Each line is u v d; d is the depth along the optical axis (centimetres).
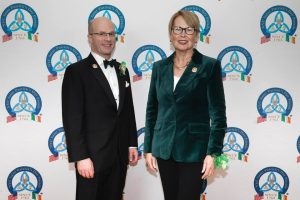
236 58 239
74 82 179
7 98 238
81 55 237
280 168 246
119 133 193
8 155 242
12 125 241
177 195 188
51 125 242
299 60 239
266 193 248
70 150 176
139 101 242
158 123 186
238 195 247
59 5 233
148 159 194
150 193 248
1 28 233
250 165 246
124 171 200
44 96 239
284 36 238
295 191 247
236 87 241
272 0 235
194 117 175
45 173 245
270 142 245
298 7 235
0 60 235
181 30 173
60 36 235
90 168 177
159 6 235
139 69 240
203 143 175
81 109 179
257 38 238
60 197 246
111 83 194
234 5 235
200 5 235
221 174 247
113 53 238
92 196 184
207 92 175
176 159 175
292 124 244
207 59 176
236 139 245
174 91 175
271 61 239
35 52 236
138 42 237
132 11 235
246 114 243
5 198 245
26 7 232
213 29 237
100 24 187
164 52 238
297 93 242
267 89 241
